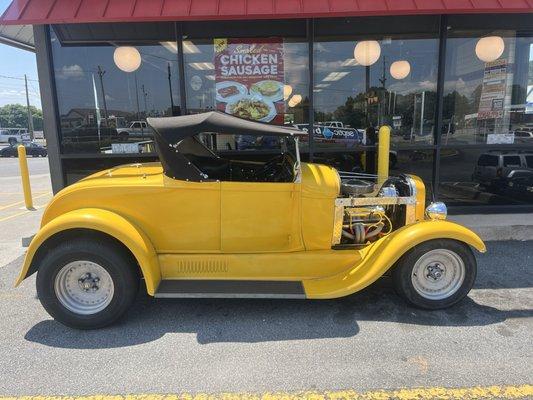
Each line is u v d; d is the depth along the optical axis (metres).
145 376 2.99
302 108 6.59
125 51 6.38
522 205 6.88
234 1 5.45
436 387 2.82
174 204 3.81
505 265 5.01
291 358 3.19
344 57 6.57
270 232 3.91
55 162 6.44
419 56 6.64
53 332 3.63
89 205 3.81
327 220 3.97
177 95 6.54
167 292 3.65
